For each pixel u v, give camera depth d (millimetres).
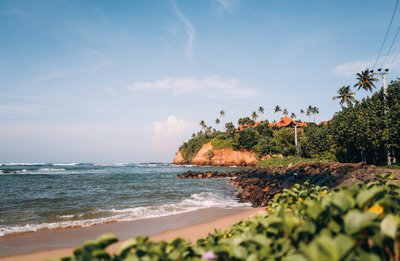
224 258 2326
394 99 35656
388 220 1941
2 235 12438
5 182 41062
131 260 2084
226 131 127875
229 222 14539
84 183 40156
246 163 106188
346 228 2029
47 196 25703
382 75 37531
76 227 13891
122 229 13445
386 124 35375
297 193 4867
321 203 2559
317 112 122062
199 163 123562
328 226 2215
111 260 2229
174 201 22797
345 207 2285
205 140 133500
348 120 43812
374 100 41844
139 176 57750
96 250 2158
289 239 2416
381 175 4961
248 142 107562
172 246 2564
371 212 2158
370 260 1746
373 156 45812
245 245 2545
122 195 26547
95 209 18922
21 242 11438
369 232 1990
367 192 2387
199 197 25453
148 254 2225
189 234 12297
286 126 116438
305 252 1765
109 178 50844
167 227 13781
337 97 68000
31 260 9469
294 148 83625
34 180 45094
